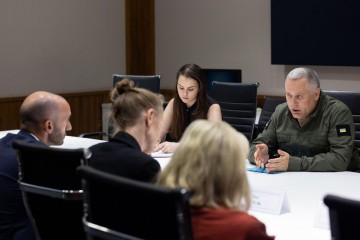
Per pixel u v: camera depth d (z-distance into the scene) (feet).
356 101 13.23
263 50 24.66
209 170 5.45
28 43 23.09
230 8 25.46
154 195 5.23
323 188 10.20
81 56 25.25
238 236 5.39
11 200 8.78
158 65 28.04
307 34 22.90
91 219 6.16
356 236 5.10
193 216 5.52
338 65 22.29
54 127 9.34
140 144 8.05
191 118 14.57
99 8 25.85
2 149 9.02
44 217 8.21
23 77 23.07
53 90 24.25
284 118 12.62
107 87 26.61
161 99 8.18
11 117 22.72
